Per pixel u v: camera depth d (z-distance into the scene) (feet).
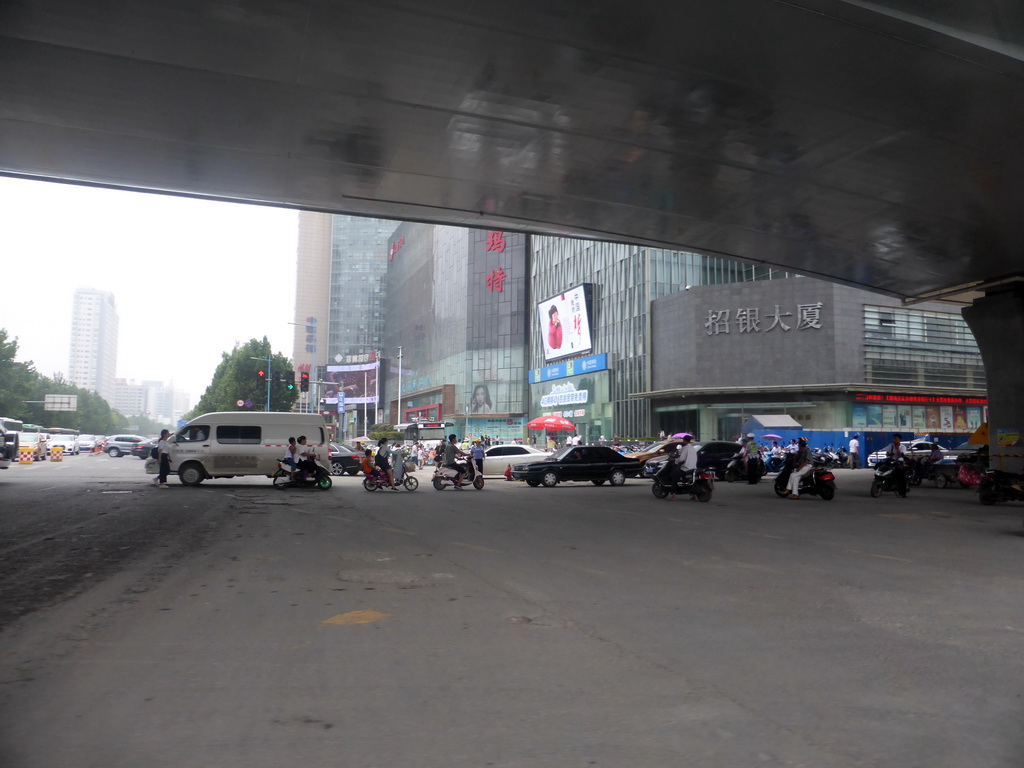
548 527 41.98
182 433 75.10
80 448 219.20
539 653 16.53
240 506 53.42
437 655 16.31
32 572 26.55
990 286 86.53
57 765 10.52
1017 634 18.54
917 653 16.76
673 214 65.87
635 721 12.44
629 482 96.48
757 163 52.75
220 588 23.67
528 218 68.85
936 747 11.45
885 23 34.06
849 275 87.10
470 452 91.71
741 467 92.99
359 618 19.74
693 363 168.86
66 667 15.20
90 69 40.52
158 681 14.34
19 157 53.83
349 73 40.73
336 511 50.52
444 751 11.14
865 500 64.64
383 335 493.36
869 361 153.48
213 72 40.75
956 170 52.03
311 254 552.00
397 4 34.09
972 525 44.45
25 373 291.99
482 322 273.54
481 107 44.83
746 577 26.37
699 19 34.53
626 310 196.95
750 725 12.30
